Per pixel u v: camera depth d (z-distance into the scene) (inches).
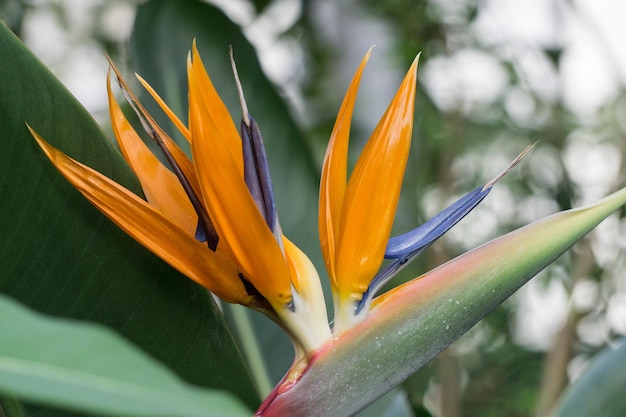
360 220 26.6
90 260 27.4
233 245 25.9
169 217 27.5
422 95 69.6
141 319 28.0
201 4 34.5
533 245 27.0
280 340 32.9
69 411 27.1
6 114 26.6
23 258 27.0
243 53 34.9
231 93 34.7
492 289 26.9
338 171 27.3
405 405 34.2
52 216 27.0
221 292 26.6
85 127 27.3
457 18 67.1
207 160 25.3
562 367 67.5
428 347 26.8
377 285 27.1
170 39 34.3
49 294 27.3
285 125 34.9
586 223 27.0
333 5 59.0
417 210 49.9
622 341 33.9
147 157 27.6
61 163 25.9
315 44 60.1
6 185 26.7
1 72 26.4
